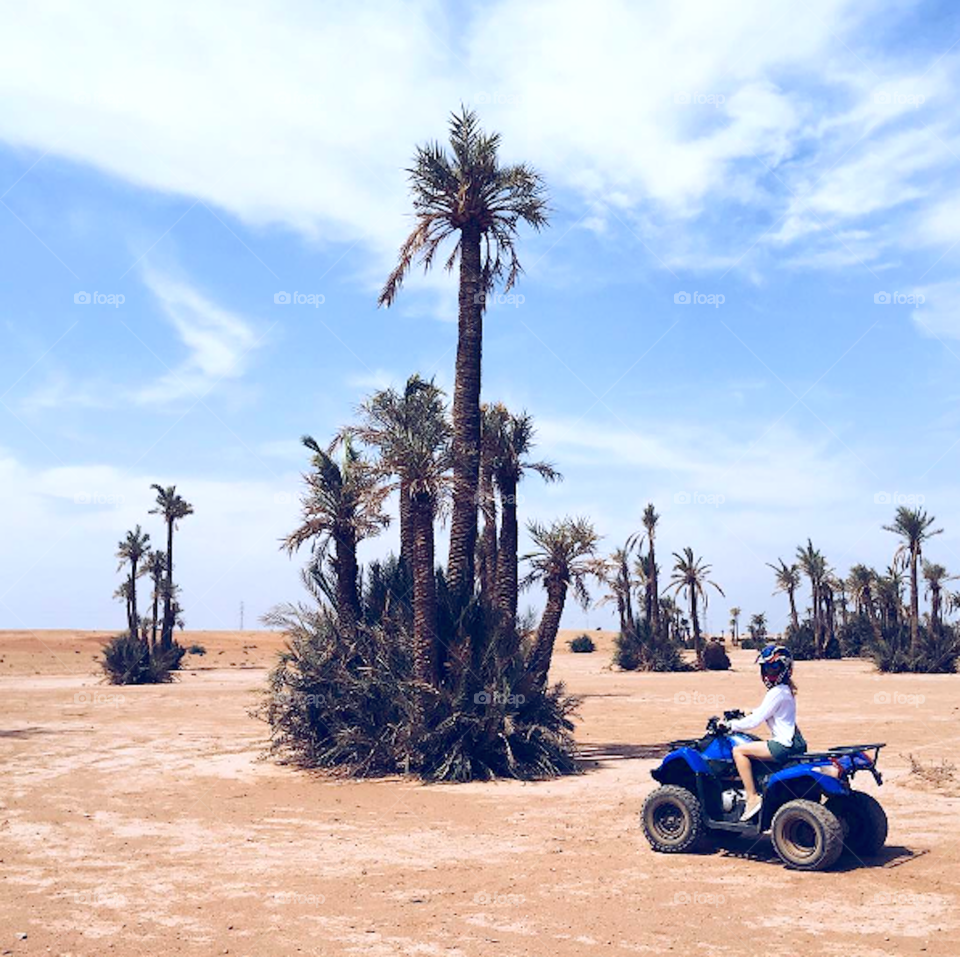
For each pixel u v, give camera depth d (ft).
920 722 74.84
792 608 286.25
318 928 23.94
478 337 60.44
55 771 54.44
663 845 32.17
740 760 31.17
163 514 203.92
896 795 41.75
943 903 25.46
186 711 96.99
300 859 32.09
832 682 143.64
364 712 54.03
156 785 49.29
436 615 54.54
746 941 22.52
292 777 52.16
